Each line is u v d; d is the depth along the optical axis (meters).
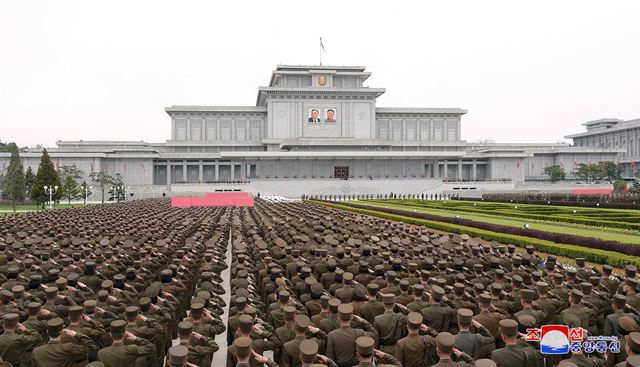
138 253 18.78
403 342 9.34
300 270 15.55
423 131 155.38
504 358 8.45
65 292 12.48
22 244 21.03
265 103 153.25
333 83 147.00
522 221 40.28
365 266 14.56
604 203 57.22
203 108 146.75
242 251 18.75
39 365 8.88
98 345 10.70
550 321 11.41
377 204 72.06
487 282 14.11
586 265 21.33
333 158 117.00
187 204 66.88
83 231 26.86
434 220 41.56
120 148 136.75
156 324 10.61
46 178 77.75
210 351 9.64
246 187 109.81
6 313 10.74
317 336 9.60
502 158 138.75
